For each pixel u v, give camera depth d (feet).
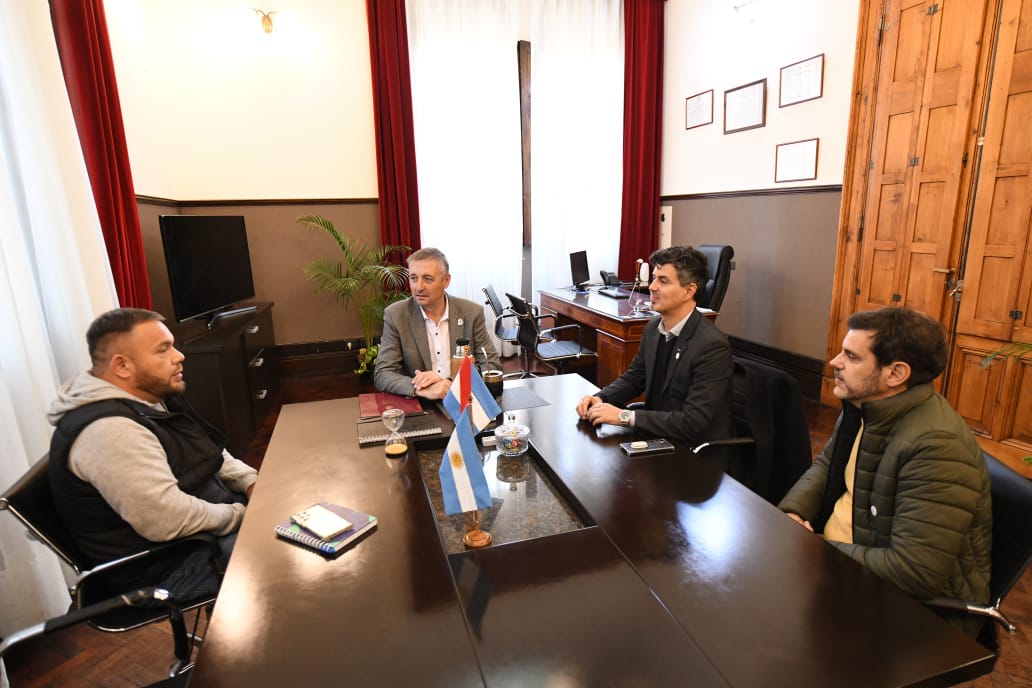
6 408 5.61
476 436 5.47
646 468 4.65
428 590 3.14
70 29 8.13
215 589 4.42
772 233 13.99
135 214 9.55
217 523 4.71
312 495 4.24
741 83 14.43
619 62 17.03
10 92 6.47
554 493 4.43
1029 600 6.40
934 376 3.96
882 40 10.59
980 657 2.62
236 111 14.17
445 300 7.79
